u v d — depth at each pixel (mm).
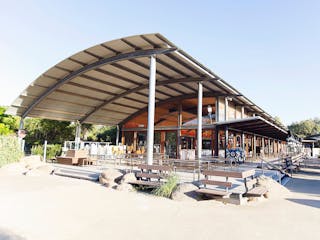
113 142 29109
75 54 12117
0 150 12492
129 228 4773
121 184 8828
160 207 6480
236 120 15047
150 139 10328
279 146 37000
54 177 10953
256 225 5090
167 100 19156
